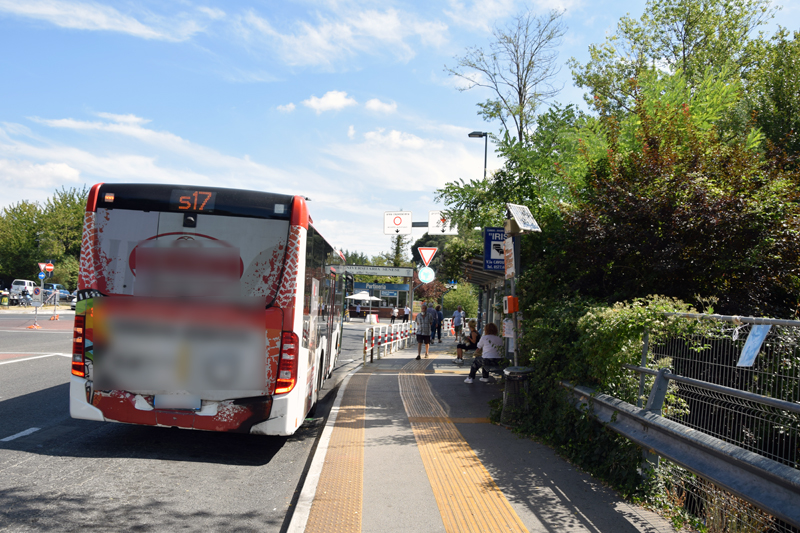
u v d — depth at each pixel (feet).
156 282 19.71
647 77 31.73
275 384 19.51
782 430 12.59
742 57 71.20
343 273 48.73
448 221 38.81
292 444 22.99
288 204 20.25
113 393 19.48
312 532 13.47
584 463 18.88
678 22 72.90
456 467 18.92
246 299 19.69
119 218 19.98
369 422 25.93
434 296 163.73
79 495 15.55
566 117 36.11
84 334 19.61
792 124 44.83
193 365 19.48
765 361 13.17
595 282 26.94
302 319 20.33
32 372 36.24
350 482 17.22
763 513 12.80
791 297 22.29
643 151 24.70
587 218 24.38
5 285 209.56
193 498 15.98
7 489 15.61
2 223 204.54
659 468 16.05
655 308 17.24
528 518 14.51
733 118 41.19
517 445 21.97
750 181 22.75
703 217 20.70
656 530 13.87
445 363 55.88
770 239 20.34
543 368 23.70
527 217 24.73
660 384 15.64
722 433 14.40
